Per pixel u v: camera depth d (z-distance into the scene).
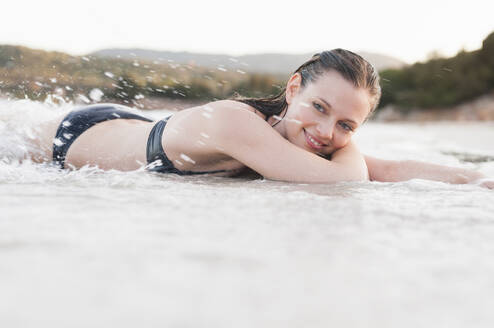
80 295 0.63
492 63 22.17
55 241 0.88
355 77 2.03
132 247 0.86
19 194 1.42
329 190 1.76
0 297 0.62
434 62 23.70
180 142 2.16
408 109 22.59
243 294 0.66
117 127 2.52
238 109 2.12
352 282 0.73
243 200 1.44
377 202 1.49
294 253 0.87
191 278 0.71
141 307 0.60
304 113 2.10
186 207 1.29
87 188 1.59
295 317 0.59
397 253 0.90
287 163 2.02
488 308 0.64
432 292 0.70
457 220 1.23
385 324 0.58
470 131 9.21
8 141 2.45
